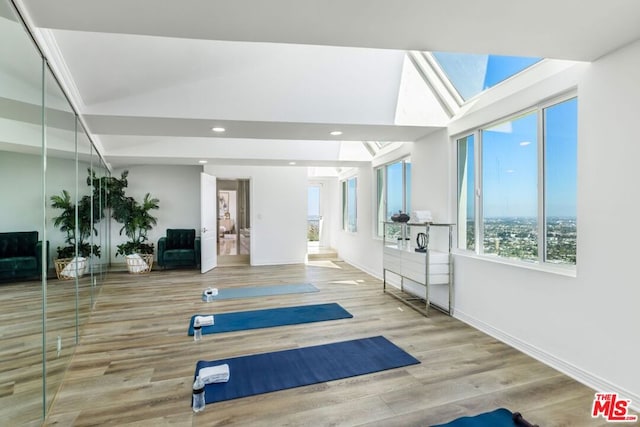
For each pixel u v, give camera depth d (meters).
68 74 2.84
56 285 2.54
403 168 5.55
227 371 2.52
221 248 9.30
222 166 7.71
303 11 1.79
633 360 2.19
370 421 2.07
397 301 4.75
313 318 3.99
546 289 2.80
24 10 1.73
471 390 2.41
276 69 3.67
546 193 2.94
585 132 2.48
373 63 3.86
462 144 4.05
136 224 7.12
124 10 1.75
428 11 1.79
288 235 8.12
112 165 7.27
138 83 3.34
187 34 2.04
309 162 6.69
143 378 2.58
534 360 2.87
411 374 2.64
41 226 2.24
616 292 2.28
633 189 2.18
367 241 7.03
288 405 2.23
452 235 4.14
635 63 2.16
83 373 2.67
